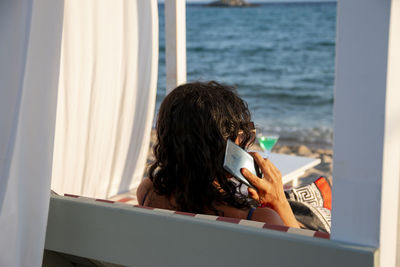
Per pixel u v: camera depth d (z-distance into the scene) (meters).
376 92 0.94
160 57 15.96
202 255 1.20
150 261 1.29
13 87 1.35
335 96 0.99
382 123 0.94
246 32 17.70
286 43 16.48
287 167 2.77
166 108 1.37
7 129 1.37
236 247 1.15
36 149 1.35
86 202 1.39
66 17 2.20
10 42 1.34
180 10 2.60
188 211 1.35
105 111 2.54
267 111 11.56
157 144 1.42
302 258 1.06
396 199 1.05
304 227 1.61
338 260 1.02
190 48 17.22
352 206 1.01
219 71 15.53
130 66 2.64
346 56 0.97
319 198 1.96
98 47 2.40
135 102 2.75
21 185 1.33
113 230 1.34
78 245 1.42
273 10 17.73
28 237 1.36
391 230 1.04
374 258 0.97
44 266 1.62
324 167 6.32
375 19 0.93
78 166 2.42
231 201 1.34
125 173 2.83
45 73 1.33
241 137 1.43
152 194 1.48
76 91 2.30
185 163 1.32
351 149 0.99
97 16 2.37
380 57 0.93
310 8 17.33
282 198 1.42
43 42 1.32
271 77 14.45
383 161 0.95
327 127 10.00
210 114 1.31
